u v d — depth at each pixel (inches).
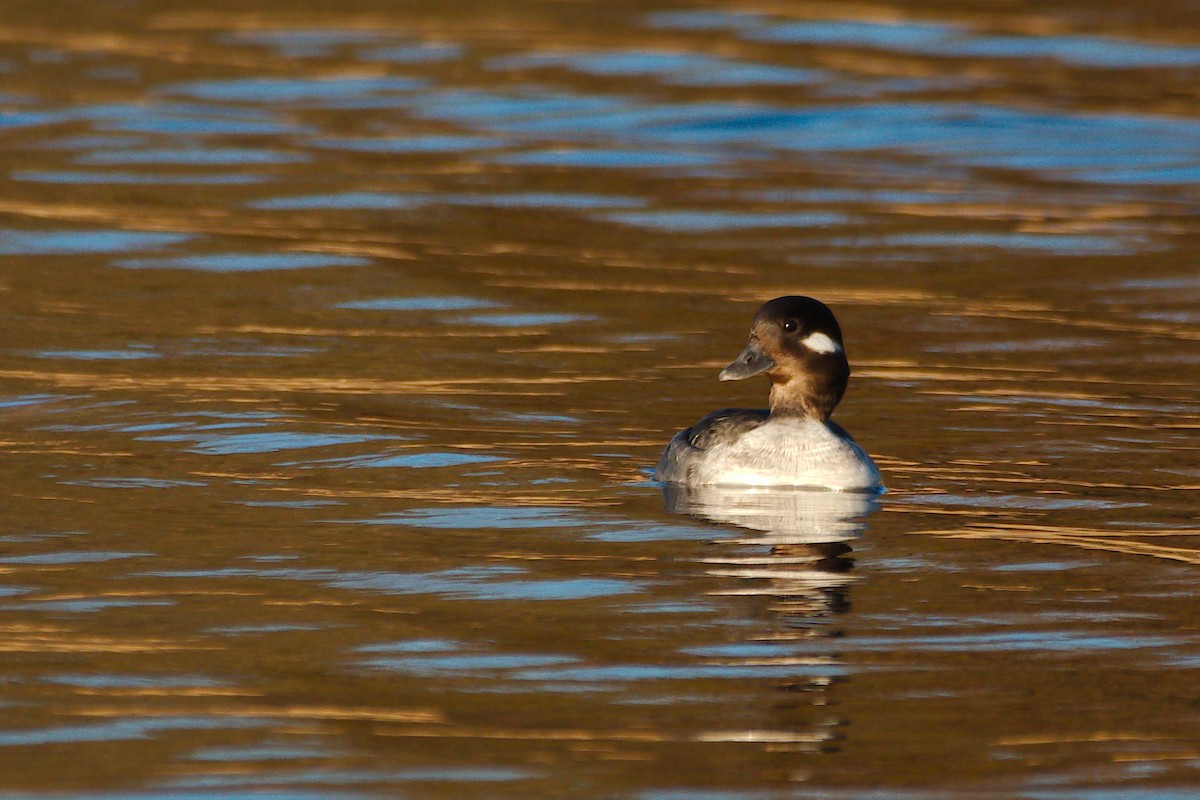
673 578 458.3
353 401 639.8
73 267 828.6
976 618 430.3
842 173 1061.1
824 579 460.8
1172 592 451.8
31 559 466.3
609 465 572.4
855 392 664.4
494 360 700.7
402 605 434.6
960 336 746.2
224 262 844.0
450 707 371.2
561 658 399.9
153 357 691.4
